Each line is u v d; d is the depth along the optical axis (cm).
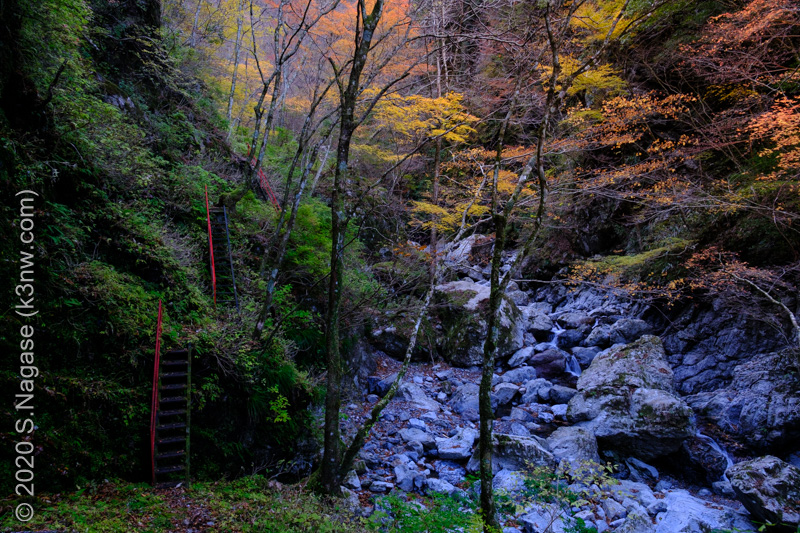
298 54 1878
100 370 572
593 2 1226
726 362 1054
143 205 842
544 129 539
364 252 1584
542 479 654
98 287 611
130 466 543
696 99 1312
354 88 617
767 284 1009
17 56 613
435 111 1157
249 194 1205
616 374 1013
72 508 436
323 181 1767
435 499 508
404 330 1373
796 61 1088
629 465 886
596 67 1154
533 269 1803
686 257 1227
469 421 1053
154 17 1223
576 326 1412
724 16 1202
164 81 1213
